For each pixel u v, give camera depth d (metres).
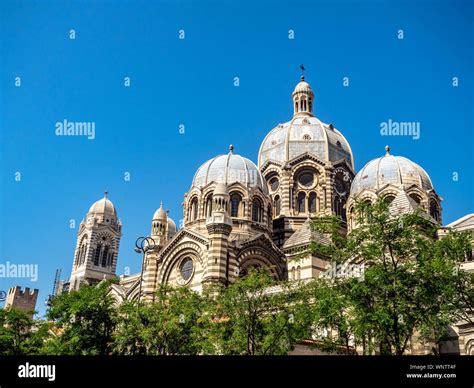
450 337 52.31
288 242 75.62
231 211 78.56
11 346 53.00
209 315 47.25
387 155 84.38
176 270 71.62
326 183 87.75
